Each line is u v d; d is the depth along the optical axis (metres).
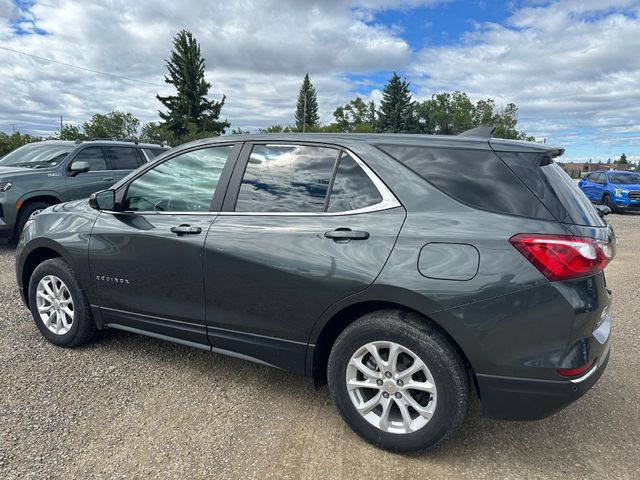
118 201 3.57
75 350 3.88
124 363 3.66
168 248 3.20
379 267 2.50
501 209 2.40
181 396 3.19
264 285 2.85
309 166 2.92
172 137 53.28
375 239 2.55
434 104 83.38
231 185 3.14
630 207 18.62
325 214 2.77
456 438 2.79
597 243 2.31
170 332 3.34
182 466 2.47
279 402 3.15
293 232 2.79
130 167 9.21
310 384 3.41
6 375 3.41
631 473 2.50
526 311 2.25
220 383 3.39
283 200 2.94
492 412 2.41
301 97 86.94
